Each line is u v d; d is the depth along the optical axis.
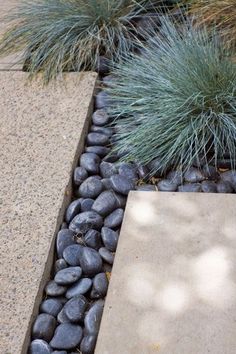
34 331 1.68
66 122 2.41
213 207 1.98
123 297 1.73
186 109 2.20
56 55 2.66
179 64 2.31
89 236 1.94
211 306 1.67
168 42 2.49
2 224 2.01
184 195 2.04
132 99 2.35
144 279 1.77
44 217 2.02
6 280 1.81
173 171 2.16
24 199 2.10
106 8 2.72
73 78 2.62
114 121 2.38
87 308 1.75
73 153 2.25
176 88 2.24
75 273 1.81
